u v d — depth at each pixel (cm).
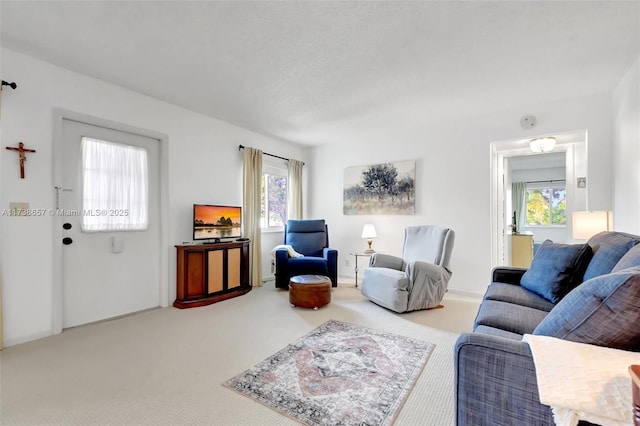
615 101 300
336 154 521
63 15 194
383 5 184
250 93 316
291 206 511
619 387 77
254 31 211
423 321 288
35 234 249
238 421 148
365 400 164
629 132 261
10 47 232
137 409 157
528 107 354
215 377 188
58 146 261
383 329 267
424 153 429
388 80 286
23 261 243
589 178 321
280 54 241
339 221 516
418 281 308
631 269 95
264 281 470
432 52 238
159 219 339
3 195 233
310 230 467
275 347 230
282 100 335
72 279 275
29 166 246
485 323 163
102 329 269
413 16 195
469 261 392
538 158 538
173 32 212
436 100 336
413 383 181
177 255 343
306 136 483
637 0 179
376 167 473
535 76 278
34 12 190
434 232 352
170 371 195
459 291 396
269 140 483
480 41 222
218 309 327
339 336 251
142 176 325
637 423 66
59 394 170
